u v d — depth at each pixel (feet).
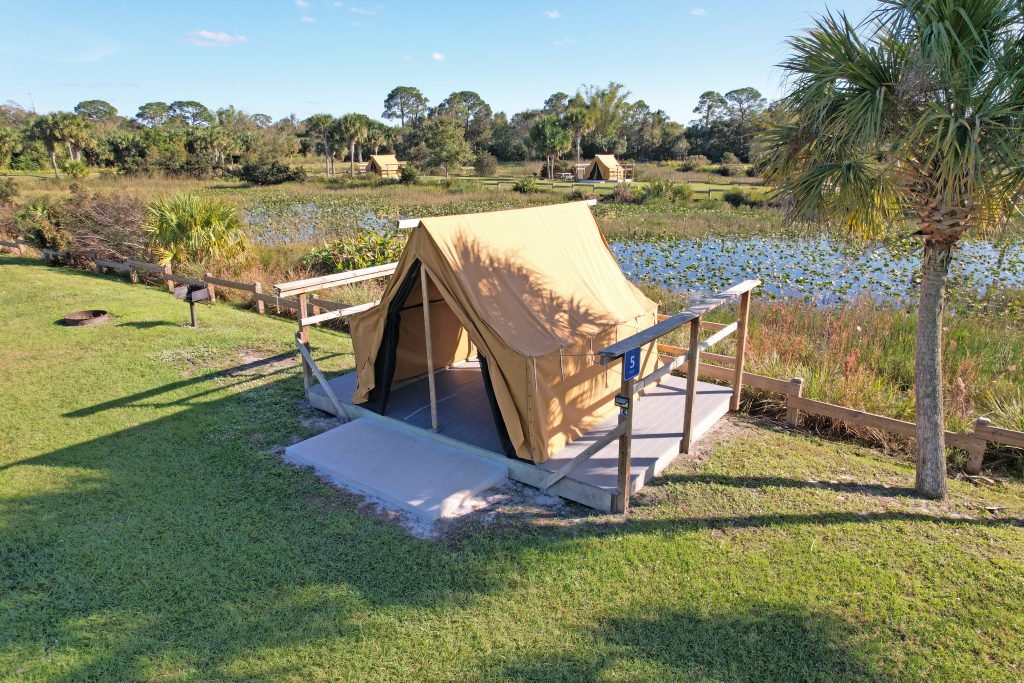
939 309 17.71
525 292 21.12
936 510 18.12
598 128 225.35
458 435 21.42
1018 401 24.04
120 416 24.76
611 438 17.70
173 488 19.35
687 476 20.12
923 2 14.69
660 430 22.24
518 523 17.52
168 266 49.06
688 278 51.93
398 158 235.40
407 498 18.15
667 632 13.28
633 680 12.01
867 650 12.80
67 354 31.94
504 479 19.95
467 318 19.26
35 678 12.10
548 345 19.65
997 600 14.24
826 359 27.94
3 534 16.84
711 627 13.41
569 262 24.32
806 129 16.88
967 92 14.16
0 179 117.29
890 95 15.21
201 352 32.55
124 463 20.94
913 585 14.75
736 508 18.20
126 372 29.60
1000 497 19.04
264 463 20.98
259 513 17.94
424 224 19.35
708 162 220.43
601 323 22.50
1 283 47.80
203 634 13.30
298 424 24.18
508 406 19.15
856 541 16.52
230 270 49.11
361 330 23.04
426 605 14.17
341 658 12.62
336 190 147.74
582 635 13.20
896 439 22.94
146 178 164.25
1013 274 48.93
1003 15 14.34
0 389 27.37
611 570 15.34
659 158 234.99
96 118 371.15
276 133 244.22
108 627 13.50
